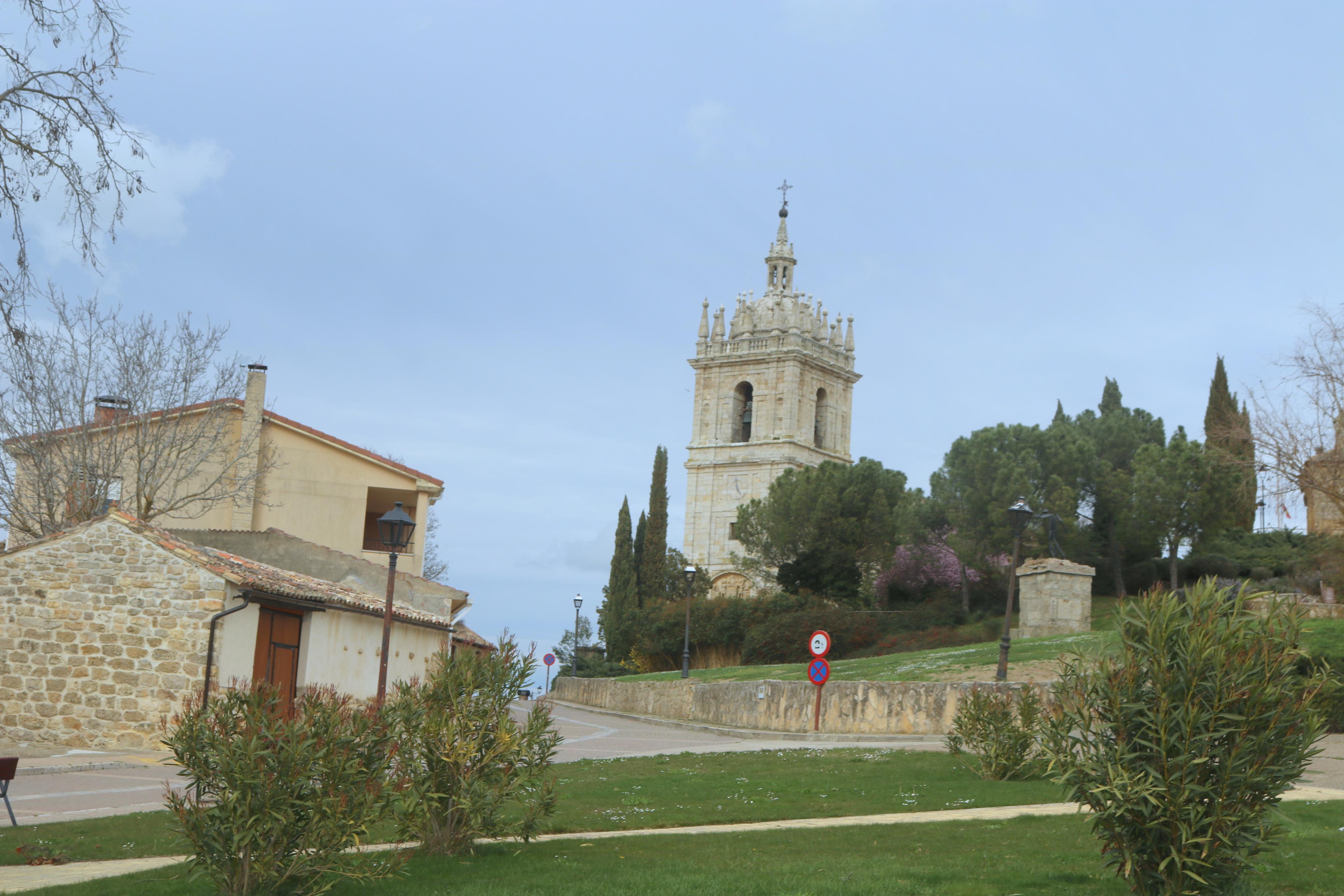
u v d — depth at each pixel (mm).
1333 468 40188
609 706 53344
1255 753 10156
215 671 26578
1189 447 65750
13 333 16641
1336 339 40781
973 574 73375
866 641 71438
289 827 11367
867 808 18094
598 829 16297
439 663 14469
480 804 13633
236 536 41688
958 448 74500
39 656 26828
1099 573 70625
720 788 20688
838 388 112688
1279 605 10664
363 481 49906
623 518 94938
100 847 14469
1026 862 12680
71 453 39781
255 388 48281
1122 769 10320
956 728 26219
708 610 79875
